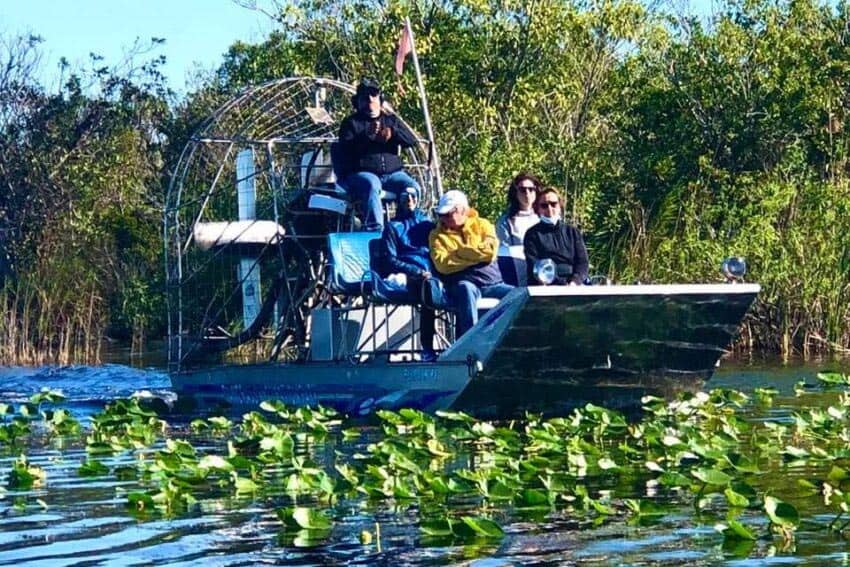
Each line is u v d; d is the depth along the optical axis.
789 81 47.66
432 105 49.41
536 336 22.64
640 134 49.50
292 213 28.16
